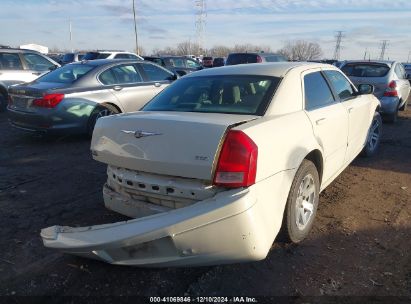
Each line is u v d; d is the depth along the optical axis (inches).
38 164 233.6
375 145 251.3
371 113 222.2
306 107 144.7
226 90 139.6
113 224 109.3
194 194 109.0
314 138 138.7
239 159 103.4
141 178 118.9
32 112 273.6
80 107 280.8
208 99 138.6
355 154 204.4
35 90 272.8
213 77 151.6
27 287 112.7
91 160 242.5
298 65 158.6
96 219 156.3
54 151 264.1
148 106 147.9
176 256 103.5
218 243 100.8
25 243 137.3
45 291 111.0
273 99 132.2
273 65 156.8
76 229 114.8
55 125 273.3
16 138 305.1
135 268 121.2
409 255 128.8
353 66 385.4
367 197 180.1
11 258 127.8
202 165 105.0
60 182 200.8
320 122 146.0
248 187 103.9
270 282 114.3
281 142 117.9
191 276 117.3
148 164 114.3
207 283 114.0
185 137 108.7
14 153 259.3
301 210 134.1
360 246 134.6
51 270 121.0
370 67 377.7
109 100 295.0
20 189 190.4
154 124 115.3
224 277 116.7
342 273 118.5
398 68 397.4
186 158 107.3
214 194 105.9
